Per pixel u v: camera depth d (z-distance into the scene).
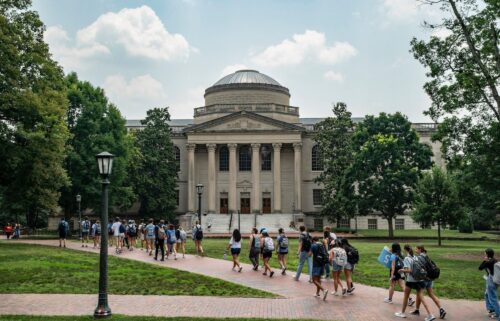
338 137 72.56
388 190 60.19
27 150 39.00
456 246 48.56
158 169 75.75
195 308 18.11
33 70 39.72
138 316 16.42
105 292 16.58
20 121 38.84
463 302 19.88
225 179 82.62
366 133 64.81
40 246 40.47
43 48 39.91
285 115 84.81
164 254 35.66
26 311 17.39
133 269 27.30
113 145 59.19
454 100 33.38
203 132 80.62
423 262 16.95
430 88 33.91
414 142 63.62
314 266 20.06
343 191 63.09
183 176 85.81
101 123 60.03
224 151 83.38
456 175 40.50
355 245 47.69
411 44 33.59
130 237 39.78
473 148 34.50
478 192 39.69
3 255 32.25
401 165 59.81
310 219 82.94
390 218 61.56
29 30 39.94
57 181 43.38
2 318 15.80
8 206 66.06
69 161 55.84
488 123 34.09
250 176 81.81
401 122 64.50
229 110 85.00
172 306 18.44
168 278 24.47
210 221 75.69
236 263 27.78
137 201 80.88
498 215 77.75
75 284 22.78
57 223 78.75
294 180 80.94
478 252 40.22
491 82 30.44
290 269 28.70
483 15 30.83
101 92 61.62
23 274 24.83
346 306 18.70
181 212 84.81
